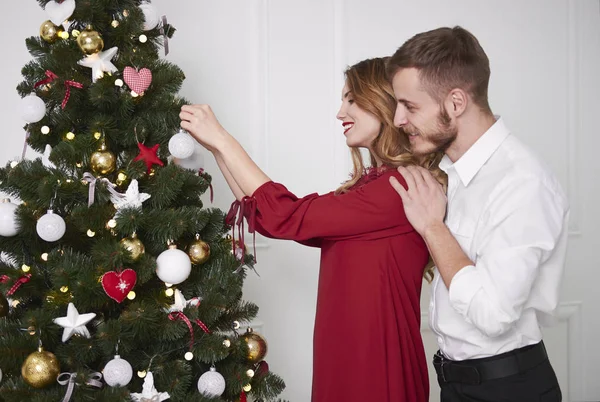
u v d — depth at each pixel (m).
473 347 1.33
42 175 1.45
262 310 2.62
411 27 2.79
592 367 3.06
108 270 1.40
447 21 2.83
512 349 1.32
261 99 2.59
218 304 1.53
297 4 2.64
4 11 2.35
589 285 3.05
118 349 1.45
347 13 2.70
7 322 1.49
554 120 2.99
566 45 3.01
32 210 1.49
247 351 1.67
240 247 1.55
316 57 2.67
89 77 1.54
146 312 1.42
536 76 2.96
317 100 2.67
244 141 2.58
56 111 1.55
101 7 1.49
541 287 1.33
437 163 1.52
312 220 1.41
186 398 1.49
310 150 2.66
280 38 2.62
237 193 1.60
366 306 1.43
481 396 1.33
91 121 1.50
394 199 1.42
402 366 1.44
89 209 1.42
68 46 1.48
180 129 1.58
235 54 2.57
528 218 1.23
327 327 1.48
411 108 1.33
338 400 1.46
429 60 1.28
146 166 1.48
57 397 1.37
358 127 1.57
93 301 1.42
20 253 1.58
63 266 1.40
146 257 1.45
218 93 2.55
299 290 2.67
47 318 1.41
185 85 2.51
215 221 1.61
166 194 1.47
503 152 1.33
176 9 2.49
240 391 1.62
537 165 1.29
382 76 1.54
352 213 1.41
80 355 1.42
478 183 1.34
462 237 1.35
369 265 1.44
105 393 1.37
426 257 1.51
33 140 1.59
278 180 2.62
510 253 1.22
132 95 1.47
